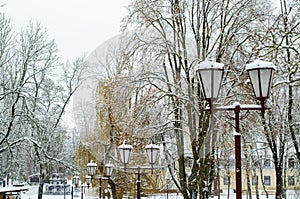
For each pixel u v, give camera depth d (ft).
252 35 44.80
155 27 44.86
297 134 58.03
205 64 21.90
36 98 83.97
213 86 21.75
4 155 91.86
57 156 93.15
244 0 45.39
